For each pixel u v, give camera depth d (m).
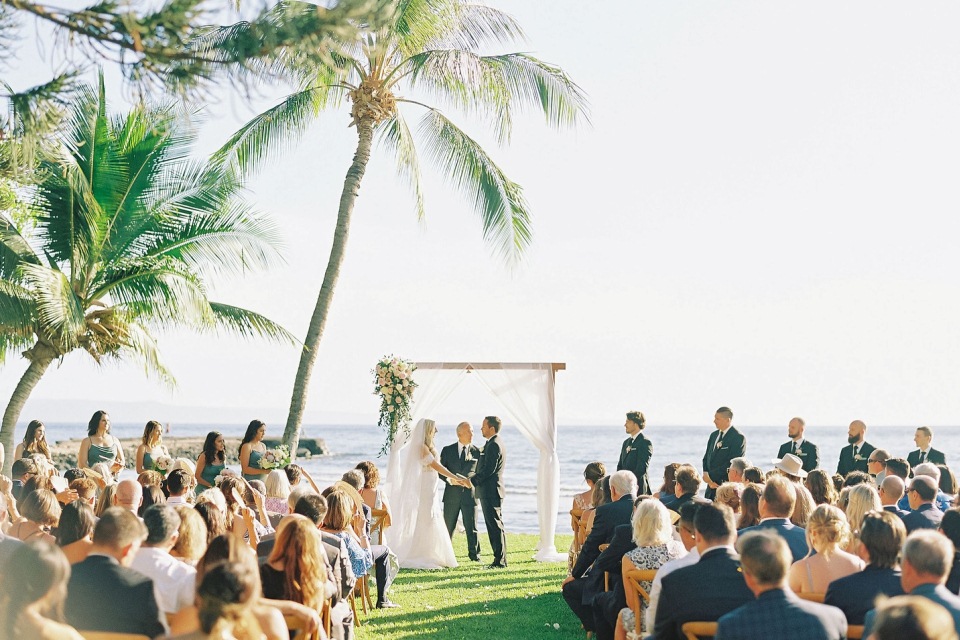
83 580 4.01
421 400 12.45
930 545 3.85
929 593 3.83
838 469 12.05
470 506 12.13
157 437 10.73
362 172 14.45
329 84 13.99
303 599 4.66
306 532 4.74
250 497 7.64
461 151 14.65
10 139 4.53
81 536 4.70
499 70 13.78
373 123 14.38
